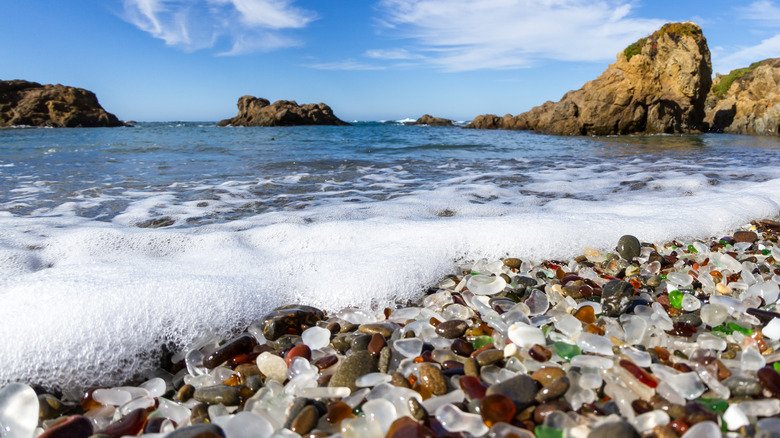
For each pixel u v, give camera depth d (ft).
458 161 31.32
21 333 5.76
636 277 8.59
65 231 11.35
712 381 4.74
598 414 4.33
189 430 3.92
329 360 5.69
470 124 131.23
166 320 6.45
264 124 178.19
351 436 4.04
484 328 6.44
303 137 69.10
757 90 89.71
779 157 32.63
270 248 10.44
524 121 119.75
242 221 12.78
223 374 5.60
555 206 14.66
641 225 11.30
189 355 6.00
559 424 4.13
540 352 5.33
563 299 7.38
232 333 6.80
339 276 8.23
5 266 8.79
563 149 44.09
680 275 8.06
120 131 103.35
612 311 6.74
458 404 4.58
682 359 5.49
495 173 24.13
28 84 162.71
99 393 5.16
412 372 5.27
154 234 10.75
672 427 4.09
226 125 187.52
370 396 4.74
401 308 7.50
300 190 18.43
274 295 7.62
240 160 31.40
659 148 44.39
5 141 54.24
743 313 6.55
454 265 9.36
